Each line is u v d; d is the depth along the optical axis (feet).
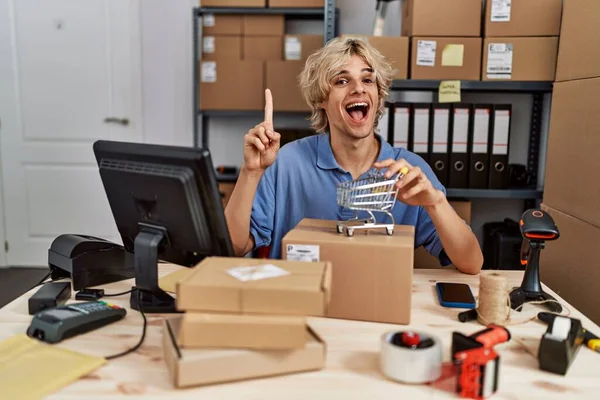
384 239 3.33
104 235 11.10
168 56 10.42
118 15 10.34
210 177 3.15
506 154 7.51
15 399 2.42
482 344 2.61
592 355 2.91
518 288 3.83
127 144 3.48
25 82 10.62
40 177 10.92
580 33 5.19
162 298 3.55
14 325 3.31
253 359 2.60
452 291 3.83
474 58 7.23
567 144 5.34
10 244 11.10
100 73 10.54
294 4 8.74
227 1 8.80
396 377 2.60
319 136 5.05
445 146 7.53
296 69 8.74
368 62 4.57
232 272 2.78
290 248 3.29
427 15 7.18
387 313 3.27
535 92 8.68
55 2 10.36
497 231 8.11
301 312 2.55
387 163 3.62
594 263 4.73
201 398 2.45
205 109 8.92
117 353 2.91
